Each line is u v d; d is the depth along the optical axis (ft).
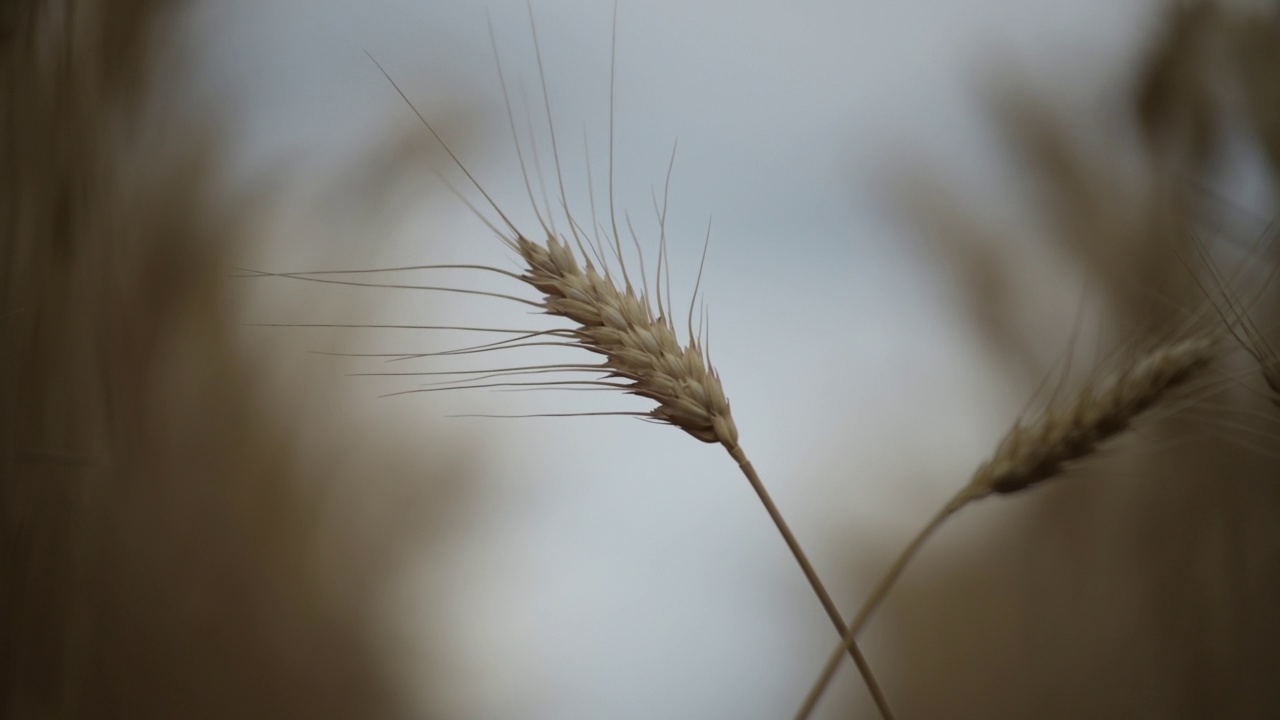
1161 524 3.63
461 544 5.04
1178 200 3.44
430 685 4.59
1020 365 5.14
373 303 5.14
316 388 4.74
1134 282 3.63
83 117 2.68
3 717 2.64
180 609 3.86
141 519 3.65
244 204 4.48
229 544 4.16
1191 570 3.47
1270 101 3.29
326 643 4.42
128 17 3.68
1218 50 3.50
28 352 2.64
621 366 2.37
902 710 4.42
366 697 4.47
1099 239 4.29
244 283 4.40
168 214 3.91
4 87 2.62
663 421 2.37
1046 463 2.39
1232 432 3.17
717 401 2.36
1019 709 4.23
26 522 2.67
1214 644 3.38
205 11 4.44
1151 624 3.65
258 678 4.09
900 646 4.69
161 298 3.88
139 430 3.51
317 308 4.88
